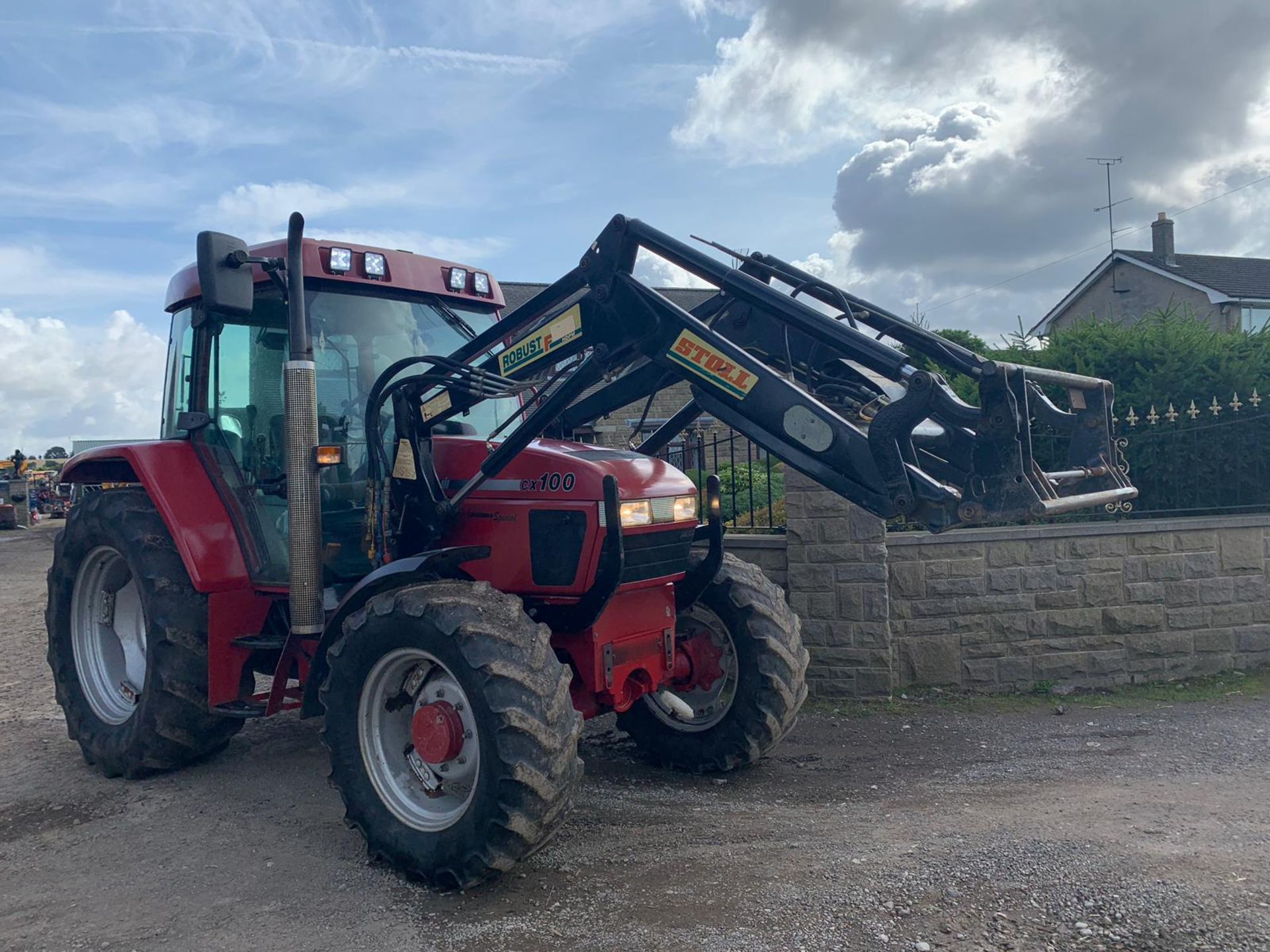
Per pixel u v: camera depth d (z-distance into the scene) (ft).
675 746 16.01
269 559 15.66
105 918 11.17
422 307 16.49
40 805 15.21
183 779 16.17
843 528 20.01
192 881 12.11
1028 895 10.32
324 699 12.61
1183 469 22.29
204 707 15.67
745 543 21.01
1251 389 22.27
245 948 10.32
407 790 12.40
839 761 16.37
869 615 19.95
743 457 25.48
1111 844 11.50
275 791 15.47
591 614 13.07
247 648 15.28
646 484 13.87
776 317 12.56
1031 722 18.37
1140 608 20.74
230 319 16.17
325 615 14.05
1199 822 12.13
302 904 11.34
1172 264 96.99
